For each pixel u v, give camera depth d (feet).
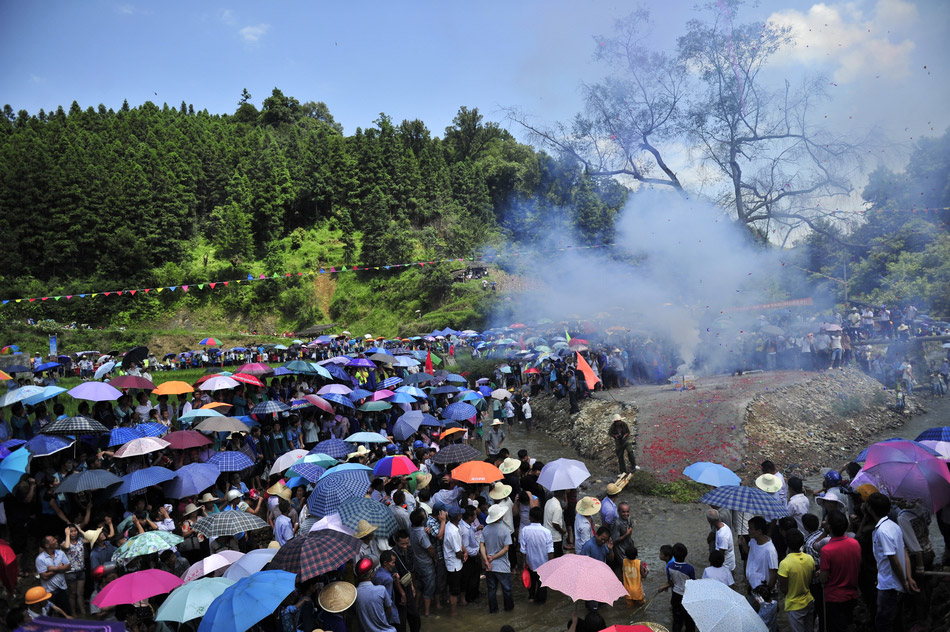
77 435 44.55
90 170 303.27
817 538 28.76
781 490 35.37
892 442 28.37
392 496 39.11
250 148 371.35
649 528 46.85
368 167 338.75
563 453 70.18
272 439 53.06
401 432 52.31
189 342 241.55
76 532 34.40
